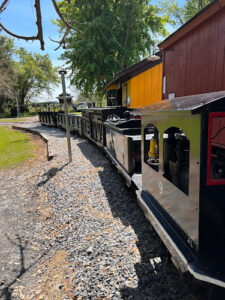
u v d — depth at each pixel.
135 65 9.26
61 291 2.61
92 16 18.67
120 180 5.97
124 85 14.08
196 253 1.85
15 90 49.47
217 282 1.59
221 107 1.66
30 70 50.53
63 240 3.67
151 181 3.10
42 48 2.62
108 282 2.61
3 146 13.71
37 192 6.02
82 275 2.78
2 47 41.81
